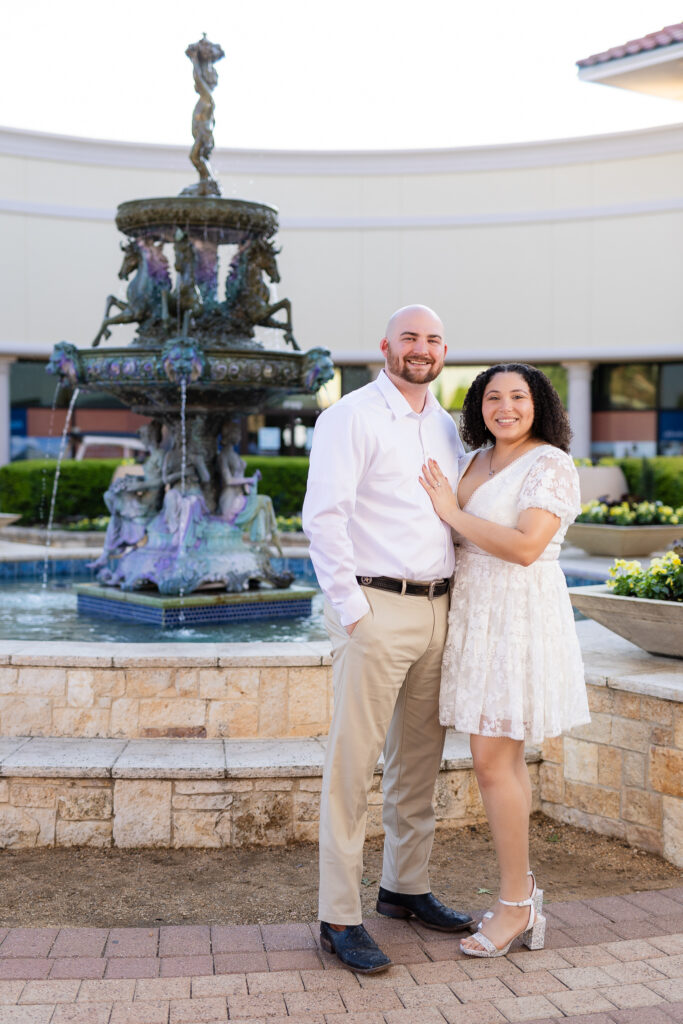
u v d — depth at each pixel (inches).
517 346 771.4
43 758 174.1
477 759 129.6
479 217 770.8
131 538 292.5
